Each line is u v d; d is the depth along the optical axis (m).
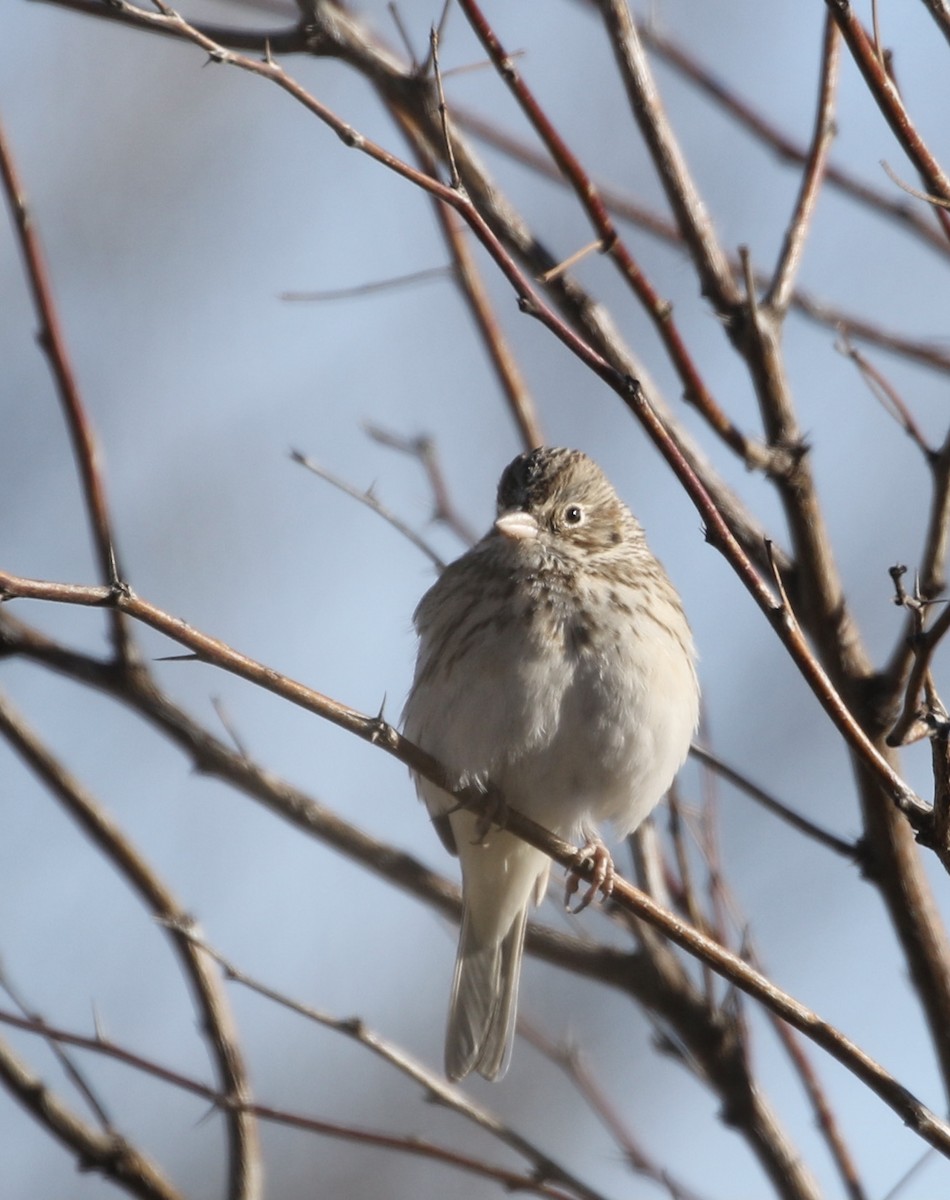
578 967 9.91
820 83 9.84
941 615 7.80
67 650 9.34
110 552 7.70
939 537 8.98
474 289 11.38
